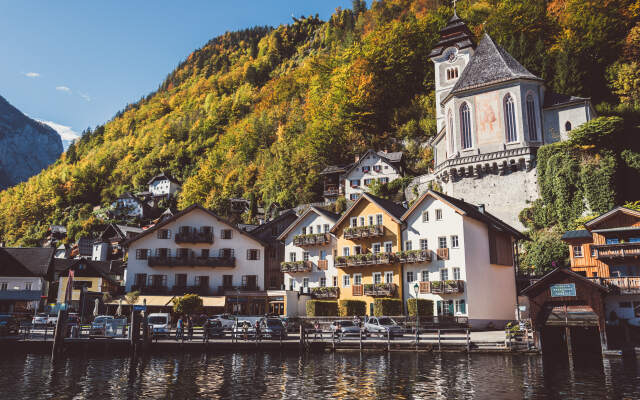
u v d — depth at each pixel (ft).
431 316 150.00
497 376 88.43
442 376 89.51
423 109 335.67
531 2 301.02
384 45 353.31
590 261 145.07
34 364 113.29
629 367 94.89
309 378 90.89
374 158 318.86
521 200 207.51
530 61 254.88
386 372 95.20
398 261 174.29
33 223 644.69
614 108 226.38
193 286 210.59
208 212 219.61
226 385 85.76
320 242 199.72
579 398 70.90
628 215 140.67
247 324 142.20
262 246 220.23
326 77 462.19
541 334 114.01
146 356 124.16
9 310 203.72
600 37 256.73
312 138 382.63
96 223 512.63
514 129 215.51
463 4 366.63
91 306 192.44
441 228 169.48
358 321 150.10
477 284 164.45
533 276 181.47
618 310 121.60
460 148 226.58
